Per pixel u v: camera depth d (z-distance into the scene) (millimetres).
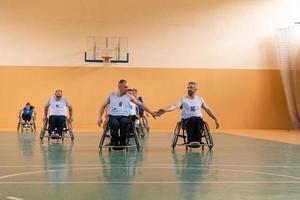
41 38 21047
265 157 9508
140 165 7938
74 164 7977
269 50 21859
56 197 5098
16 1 20922
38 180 6242
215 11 21797
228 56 21875
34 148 10922
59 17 21109
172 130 20547
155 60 21547
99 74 21312
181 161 8586
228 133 18391
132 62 21438
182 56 21656
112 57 21328
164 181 6262
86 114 21219
